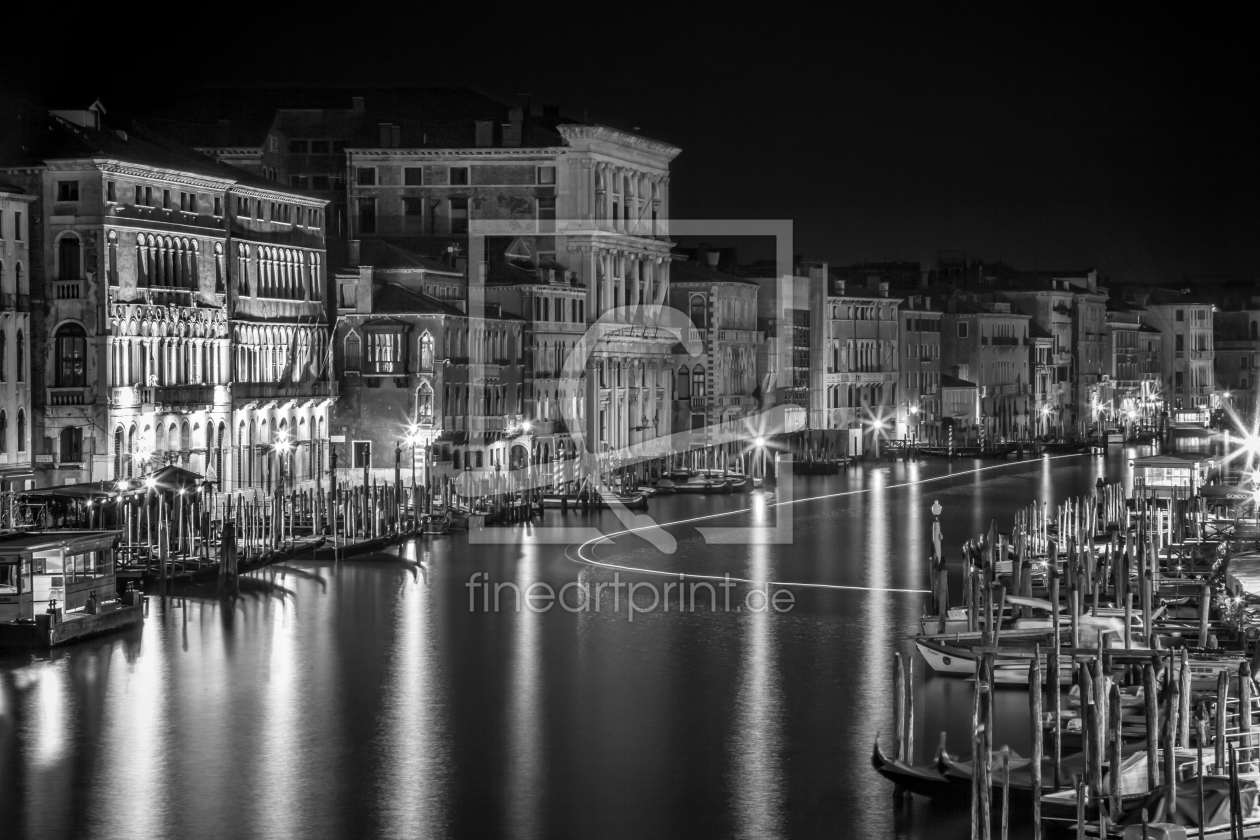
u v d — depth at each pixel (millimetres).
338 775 57375
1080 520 103250
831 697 67062
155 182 101438
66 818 53281
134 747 60000
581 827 52969
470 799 55312
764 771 57938
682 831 52594
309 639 76312
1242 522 103750
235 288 109688
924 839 51625
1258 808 49312
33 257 97062
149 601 83250
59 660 71125
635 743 61000
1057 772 53438
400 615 82125
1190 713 56312
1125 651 63875
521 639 77312
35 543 74000
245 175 114500
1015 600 75312
